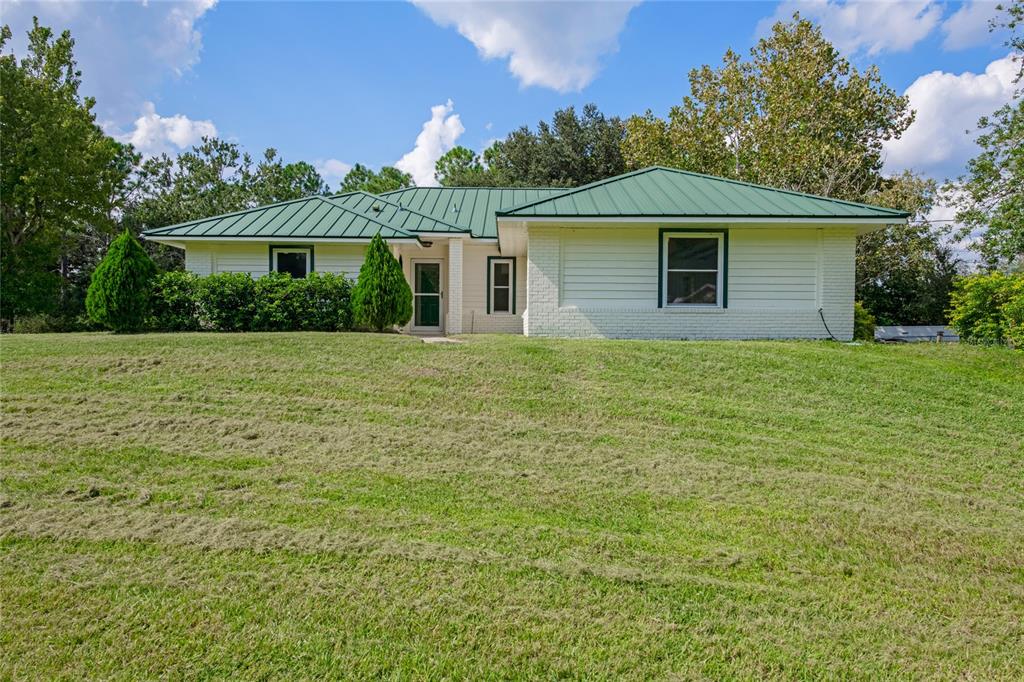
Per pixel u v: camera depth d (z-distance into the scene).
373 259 10.94
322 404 6.50
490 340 10.17
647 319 11.88
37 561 3.43
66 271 28.16
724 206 11.64
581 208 11.59
